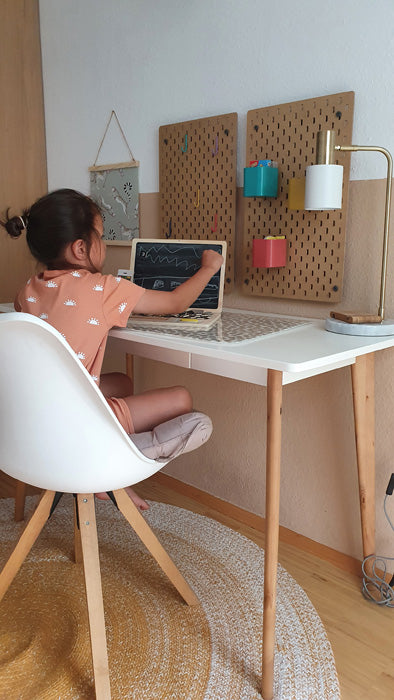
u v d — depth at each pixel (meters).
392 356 1.62
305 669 1.34
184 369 2.26
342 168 1.48
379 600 1.61
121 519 2.03
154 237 2.28
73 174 2.62
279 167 1.77
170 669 1.34
